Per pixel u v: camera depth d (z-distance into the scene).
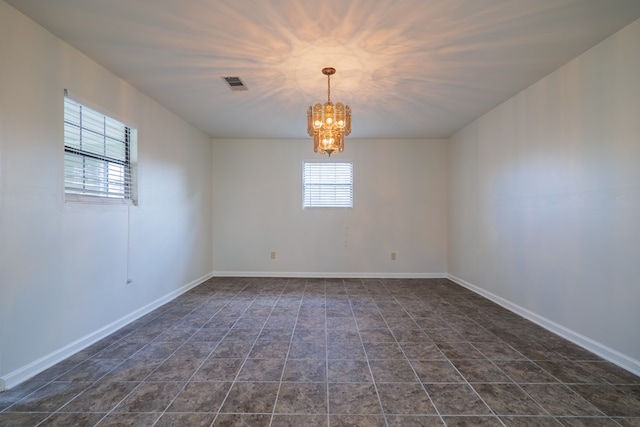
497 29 2.11
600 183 2.27
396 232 5.19
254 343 2.52
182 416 1.61
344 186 5.27
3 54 1.85
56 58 2.20
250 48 2.36
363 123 4.32
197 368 2.11
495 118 3.66
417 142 5.19
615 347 2.16
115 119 2.82
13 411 1.64
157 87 3.08
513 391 1.83
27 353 1.98
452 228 4.95
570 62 2.55
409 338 2.62
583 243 2.42
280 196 5.21
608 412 1.64
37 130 2.06
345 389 1.86
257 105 3.59
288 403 1.72
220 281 4.84
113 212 2.79
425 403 1.72
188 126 4.29
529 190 3.06
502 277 3.54
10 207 1.89
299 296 3.98
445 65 2.62
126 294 2.96
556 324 2.71
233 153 5.21
